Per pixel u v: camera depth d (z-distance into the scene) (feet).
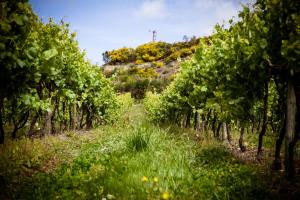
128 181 21.59
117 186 20.88
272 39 24.32
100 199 18.95
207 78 39.29
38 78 23.56
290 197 19.20
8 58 20.27
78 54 51.75
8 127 52.01
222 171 25.82
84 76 57.31
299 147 36.27
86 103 71.20
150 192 19.44
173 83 75.05
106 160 28.99
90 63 67.36
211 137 47.96
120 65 394.11
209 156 31.83
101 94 72.90
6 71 21.80
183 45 391.04
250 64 25.93
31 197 19.15
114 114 96.68
